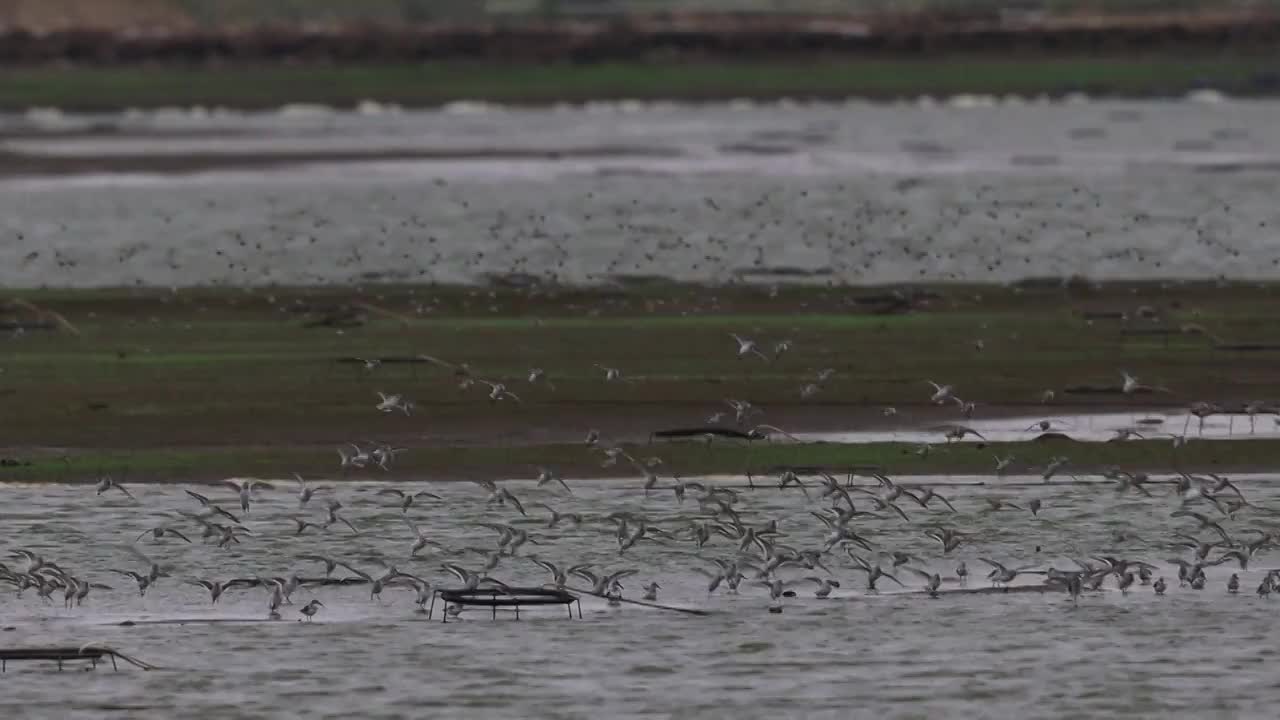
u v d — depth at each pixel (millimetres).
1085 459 51344
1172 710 36062
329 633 39938
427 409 56531
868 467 50719
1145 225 100188
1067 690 36906
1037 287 78250
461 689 36875
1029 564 44094
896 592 42406
